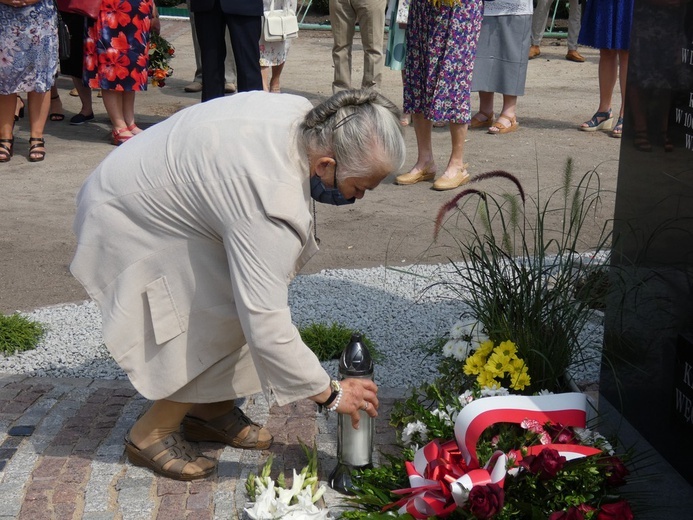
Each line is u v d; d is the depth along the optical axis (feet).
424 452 10.30
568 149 28.37
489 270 12.80
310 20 59.72
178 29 55.42
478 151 27.96
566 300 12.38
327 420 12.25
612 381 12.45
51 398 12.82
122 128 28.43
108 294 10.34
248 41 26.25
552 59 46.44
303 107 9.86
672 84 10.73
